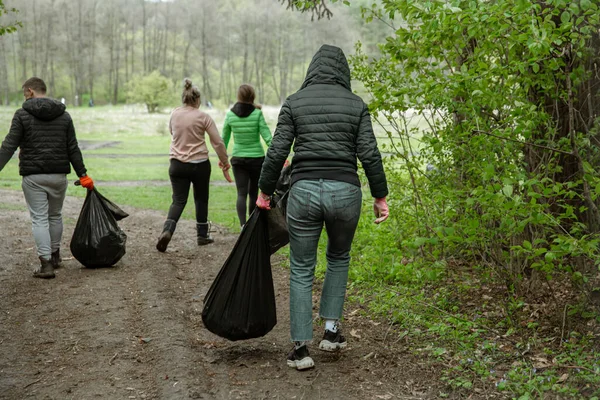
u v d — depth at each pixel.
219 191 15.02
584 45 4.43
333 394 3.68
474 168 4.49
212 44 125.19
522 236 5.04
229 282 4.16
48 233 6.14
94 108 94.12
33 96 6.06
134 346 4.36
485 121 4.61
